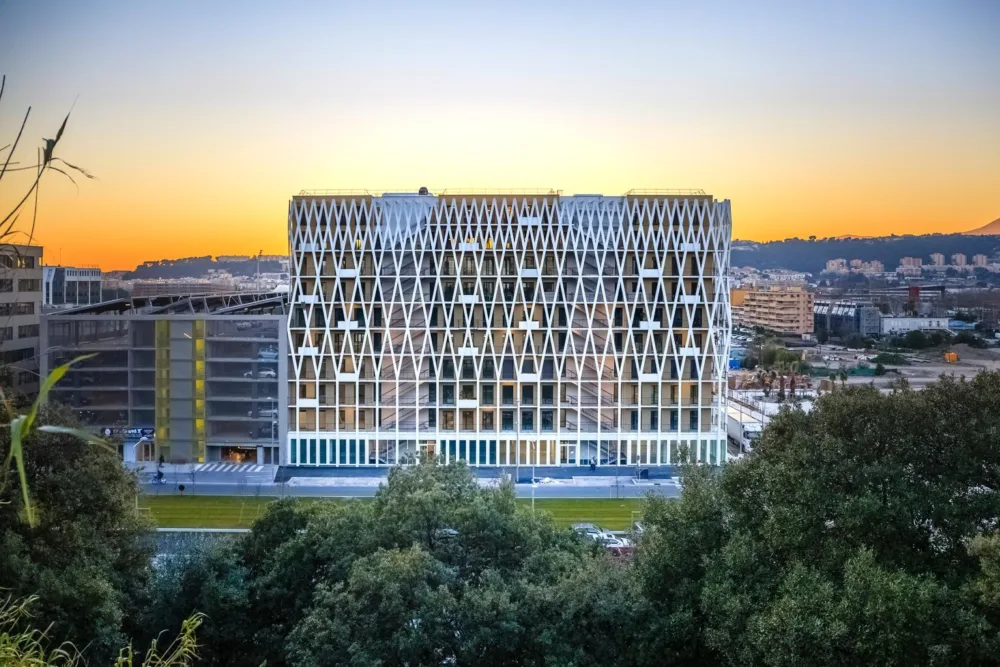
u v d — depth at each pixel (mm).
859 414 42406
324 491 107062
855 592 34312
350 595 42375
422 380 121438
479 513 49188
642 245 121375
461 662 41844
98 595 41656
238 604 50781
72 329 115625
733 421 141500
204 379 117188
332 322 122188
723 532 45781
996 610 33906
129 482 54062
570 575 44844
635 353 121062
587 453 122688
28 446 45688
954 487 38688
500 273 121062
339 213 121625
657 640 41031
